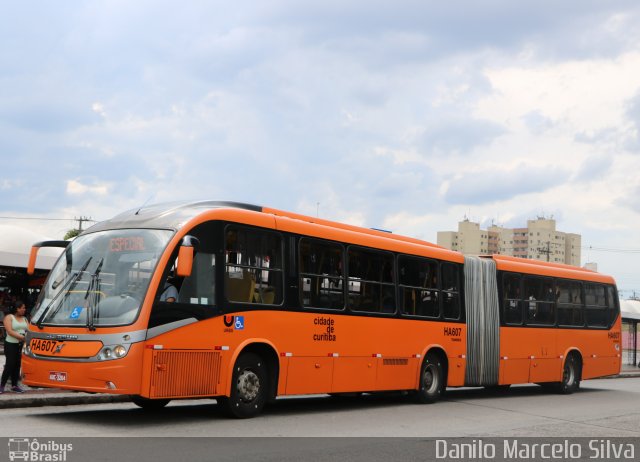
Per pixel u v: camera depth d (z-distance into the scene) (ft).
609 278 83.20
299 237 46.98
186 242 37.47
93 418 42.01
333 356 48.57
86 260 40.34
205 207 42.34
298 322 46.11
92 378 37.17
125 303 38.01
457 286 61.87
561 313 74.13
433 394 58.49
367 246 52.60
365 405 55.62
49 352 38.65
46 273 107.04
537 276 71.26
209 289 40.81
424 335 57.47
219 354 40.98
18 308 52.44
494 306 65.67
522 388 81.15
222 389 41.22
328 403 56.70
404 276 56.13
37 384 39.01
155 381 37.68
